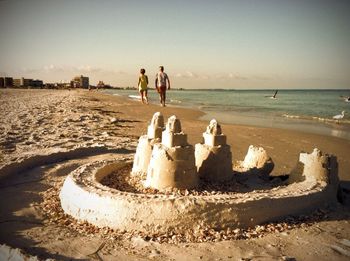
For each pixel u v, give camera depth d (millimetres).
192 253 3488
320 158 5199
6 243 3711
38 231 4078
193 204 3971
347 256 3496
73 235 3967
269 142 10180
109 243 3736
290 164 7570
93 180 4910
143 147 5520
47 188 5738
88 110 19172
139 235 3887
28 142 9273
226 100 45156
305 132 12617
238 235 3895
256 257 3412
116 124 13633
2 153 7832
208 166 5406
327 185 5039
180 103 32750
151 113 17859
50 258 3291
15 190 5574
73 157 7625
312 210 4656
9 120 14086
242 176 5867
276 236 3924
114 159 6305
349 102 41844
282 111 25062
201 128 12609
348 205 5230
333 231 4125
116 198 4141
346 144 10156
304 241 3812
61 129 11914
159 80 20641
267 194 4477
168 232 3920
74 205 4492
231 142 10039
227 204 4031
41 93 45000
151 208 3984
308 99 51375
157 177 4855
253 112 23406
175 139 4863
